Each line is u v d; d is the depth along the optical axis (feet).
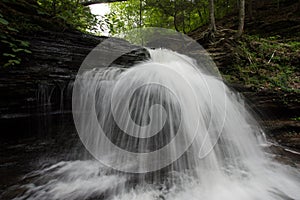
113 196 6.91
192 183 7.73
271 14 39.47
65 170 8.47
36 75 9.63
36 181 7.61
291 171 8.47
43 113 9.52
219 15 54.44
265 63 20.04
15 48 9.82
